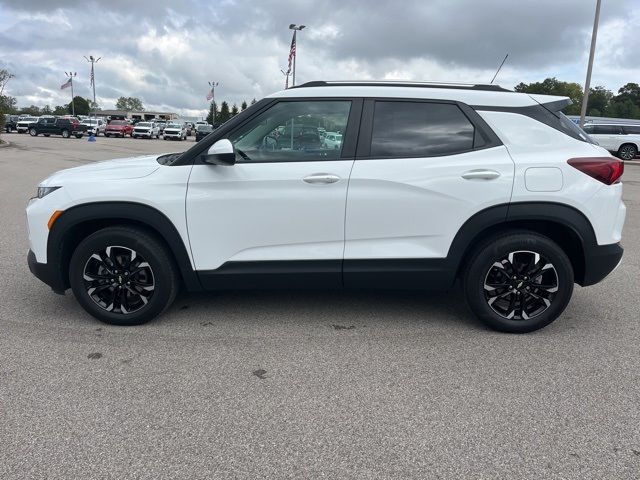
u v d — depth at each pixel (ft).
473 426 8.75
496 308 12.59
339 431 8.58
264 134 12.09
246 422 8.80
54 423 8.68
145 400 9.43
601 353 11.60
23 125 150.41
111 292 12.57
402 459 7.90
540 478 7.51
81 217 11.96
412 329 12.83
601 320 13.60
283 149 12.05
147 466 7.68
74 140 125.80
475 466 7.75
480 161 11.79
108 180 12.04
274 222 11.92
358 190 11.78
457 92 12.17
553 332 12.78
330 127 12.07
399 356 11.34
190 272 12.22
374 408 9.27
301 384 10.08
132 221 12.36
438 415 9.07
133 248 12.11
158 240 12.30
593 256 12.05
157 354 11.27
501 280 12.39
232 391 9.78
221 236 12.01
